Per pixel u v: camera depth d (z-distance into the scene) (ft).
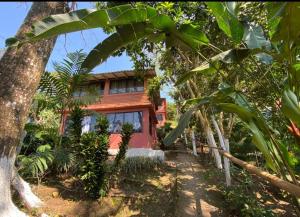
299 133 9.03
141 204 22.84
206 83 28.86
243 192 24.53
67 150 24.91
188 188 28.63
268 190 28.25
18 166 21.71
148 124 43.88
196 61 24.30
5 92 15.76
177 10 17.84
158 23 8.93
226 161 28.09
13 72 16.16
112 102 46.21
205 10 19.17
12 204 15.29
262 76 11.50
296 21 7.39
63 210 19.79
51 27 7.48
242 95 10.78
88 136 23.31
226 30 8.54
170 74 31.50
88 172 22.06
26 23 14.11
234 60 9.63
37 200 19.20
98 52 9.73
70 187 23.67
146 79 45.19
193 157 47.42
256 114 9.82
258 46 10.06
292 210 23.48
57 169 25.13
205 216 22.13
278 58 9.04
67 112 28.50
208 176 32.01
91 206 21.17
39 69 16.99
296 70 8.55
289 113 8.17
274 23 8.72
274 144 9.43
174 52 26.68
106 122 25.39
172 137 9.18
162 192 25.88
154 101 51.34
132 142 42.50
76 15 7.66
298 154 12.50
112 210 21.27
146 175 31.83
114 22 8.13
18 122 15.85
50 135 26.81
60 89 24.89
